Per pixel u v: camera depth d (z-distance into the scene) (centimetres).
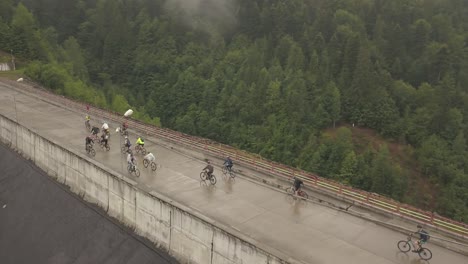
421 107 8262
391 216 2228
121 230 2542
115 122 4153
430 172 7125
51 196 3106
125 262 2375
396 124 7969
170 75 9475
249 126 8019
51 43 9806
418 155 7438
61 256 2653
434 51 9756
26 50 8206
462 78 9081
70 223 2806
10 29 8381
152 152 3266
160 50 10238
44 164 3422
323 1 12606
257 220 2184
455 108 7912
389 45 10162
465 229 2009
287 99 8012
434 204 6619
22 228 3052
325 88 8500
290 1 12219
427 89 8444
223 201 2402
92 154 3098
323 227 2131
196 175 2797
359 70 8494
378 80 8581
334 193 2472
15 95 5291
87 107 4506
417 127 7856
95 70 9756
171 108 8888
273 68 9094
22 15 8750
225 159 2905
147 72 9650
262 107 8256
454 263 1834
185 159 3119
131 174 2736
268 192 2552
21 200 3306
